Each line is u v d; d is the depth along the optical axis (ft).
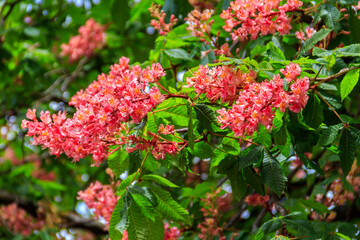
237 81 7.48
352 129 7.97
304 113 8.09
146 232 8.14
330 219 13.75
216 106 7.89
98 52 21.36
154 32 19.39
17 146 22.71
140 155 8.65
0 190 20.47
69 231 19.19
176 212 8.79
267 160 8.16
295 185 15.85
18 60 21.35
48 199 20.31
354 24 9.96
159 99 7.21
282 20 8.68
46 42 19.84
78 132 7.32
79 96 8.62
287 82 7.04
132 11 15.83
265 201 12.73
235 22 9.02
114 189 13.32
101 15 19.67
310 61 7.68
